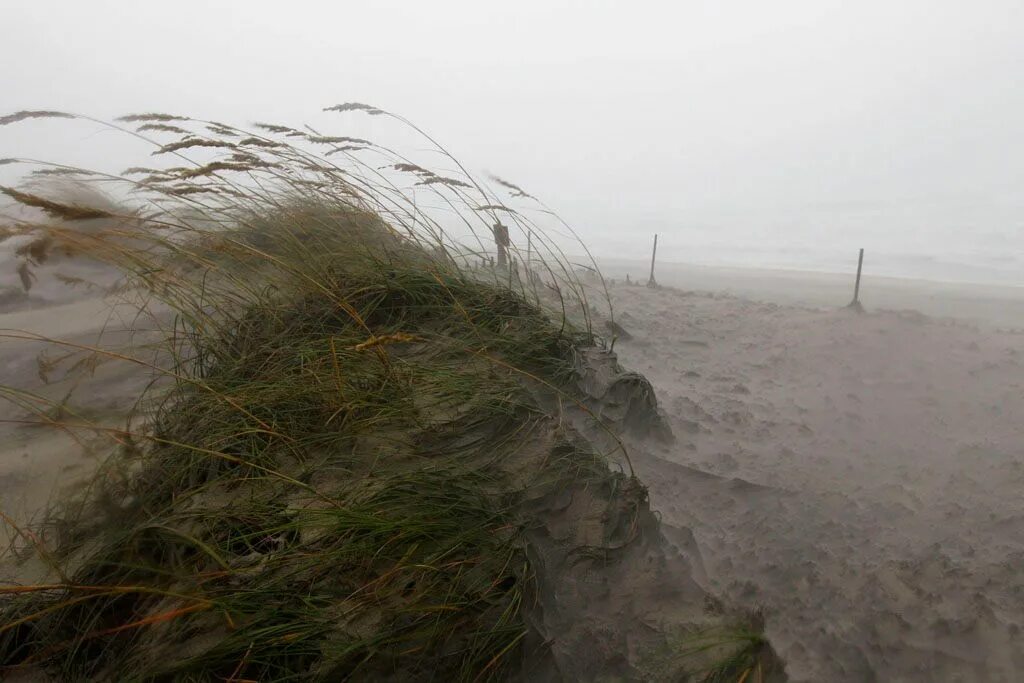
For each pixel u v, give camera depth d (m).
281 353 2.78
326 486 2.05
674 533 2.39
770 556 2.30
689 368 4.50
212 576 1.59
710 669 1.79
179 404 2.54
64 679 1.55
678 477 2.84
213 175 3.29
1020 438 3.20
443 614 1.68
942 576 2.12
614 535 2.21
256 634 1.50
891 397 3.86
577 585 2.05
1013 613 1.94
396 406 2.40
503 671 1.66
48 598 1.68
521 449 2.39
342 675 1.52
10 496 2.21
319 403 2.39
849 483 2.83
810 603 2.05
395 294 3.27
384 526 1.79
